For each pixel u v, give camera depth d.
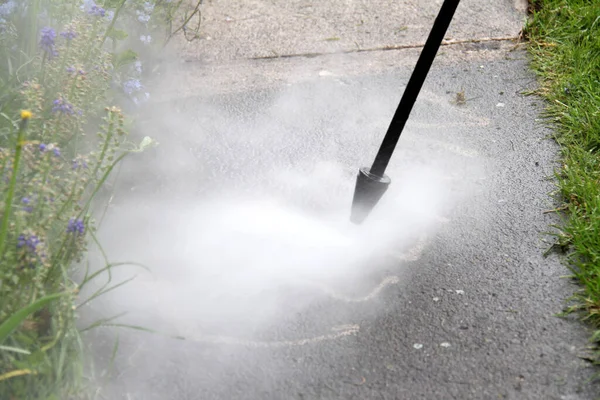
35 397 2.33
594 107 3.88
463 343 2.71
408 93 2.93
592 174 3.47
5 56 3.55
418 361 2.64
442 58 4.65
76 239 2.56
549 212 3.35
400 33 4.93
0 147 3.09
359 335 2.76
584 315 2.79
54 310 2.51
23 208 2.52
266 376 2.59
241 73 4.54
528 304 2.87
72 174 2.75
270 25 5.04
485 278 3.01
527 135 3.92
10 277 2.33
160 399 2.49
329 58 4.69
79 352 2.46
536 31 4.78
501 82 4.38
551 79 4.33
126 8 4.07
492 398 2.49
